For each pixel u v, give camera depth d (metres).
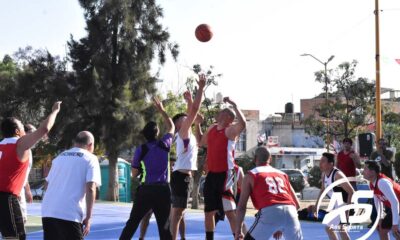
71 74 33.81
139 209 8.56
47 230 7.18
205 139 9.62
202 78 9.11
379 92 20.50
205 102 37.47
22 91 34.06
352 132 40.00
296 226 7.61
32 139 7.92
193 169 9.59
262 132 65.56
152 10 34.25
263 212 7.57
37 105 34.62
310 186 40.03
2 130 8.35
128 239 8.55
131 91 33.50
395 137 41.88
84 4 33.28
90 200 7.19
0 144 8.19
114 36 33.72
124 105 32.44
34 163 41.47
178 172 9.53
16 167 8.10
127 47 33.38
